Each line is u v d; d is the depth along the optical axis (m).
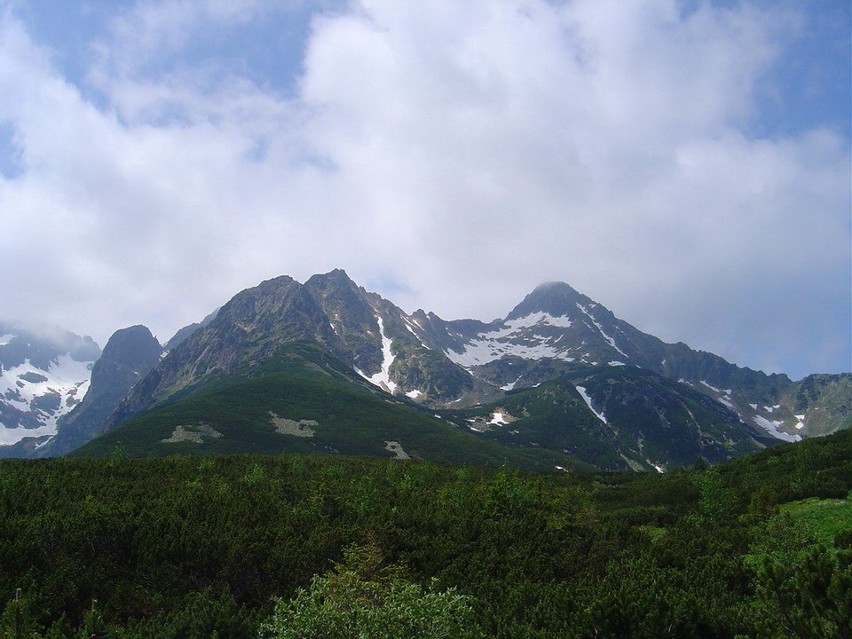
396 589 19.78
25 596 26.44
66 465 65.25
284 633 18.02
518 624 22.78
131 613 28.48
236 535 35.78
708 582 26.08
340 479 69.62
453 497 53.22
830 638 14.01
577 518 42.97
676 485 66.94
